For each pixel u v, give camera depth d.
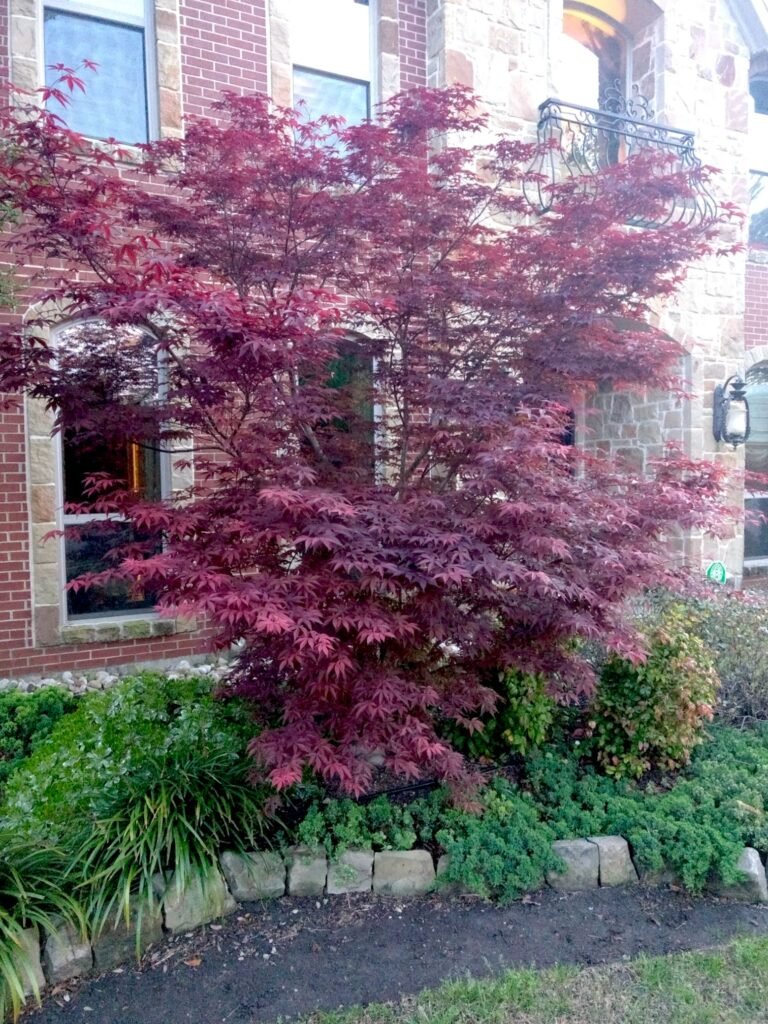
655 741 3.75
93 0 5.43
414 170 3.62
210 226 3.47
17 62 5.10
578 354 3.72
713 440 7.66
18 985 2.34
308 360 3.08
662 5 7.15
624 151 7.36
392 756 3.14
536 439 2.99
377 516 2.96
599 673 3.92
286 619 2.40
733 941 2.78
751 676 4.46
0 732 4.36
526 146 4.04
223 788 3.16
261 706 3.54
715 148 7.55
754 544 9.13
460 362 3.86
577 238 3.83
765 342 8.51
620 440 8.19
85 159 5.09
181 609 2.67
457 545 2.86
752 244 8.58
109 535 5.61
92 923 2.61
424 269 3.87
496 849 3.11
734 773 3.71
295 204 3.48
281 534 2.77
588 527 3.22
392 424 4.51
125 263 3.79
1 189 3.08
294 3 6.06
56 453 5.40
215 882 2.88
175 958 2.69
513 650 3.43
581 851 3.15
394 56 6.24
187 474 5.72
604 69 7.61
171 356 3.20
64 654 5.46
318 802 3.39
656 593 4.57
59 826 2.97
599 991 2.50
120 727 3.78
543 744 4.01
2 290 4.13
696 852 3.07
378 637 2.63
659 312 7.20
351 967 2.64
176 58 5.51
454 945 2.76
